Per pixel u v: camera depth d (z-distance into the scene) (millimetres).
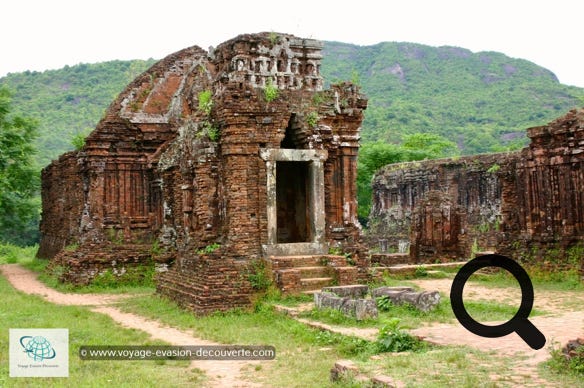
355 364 9102
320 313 13766
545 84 107188
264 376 9922
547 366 8570
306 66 18859
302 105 18328
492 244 38719
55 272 26484
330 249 18094
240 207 16938
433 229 27562
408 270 22750
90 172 25719
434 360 9125
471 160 42281
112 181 25891
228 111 17000
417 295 13742
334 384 8805
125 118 26344
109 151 25953
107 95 84312
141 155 26438
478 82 112812
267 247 17016
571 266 20484
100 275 23875
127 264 24469
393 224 48469
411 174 46875
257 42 18219
